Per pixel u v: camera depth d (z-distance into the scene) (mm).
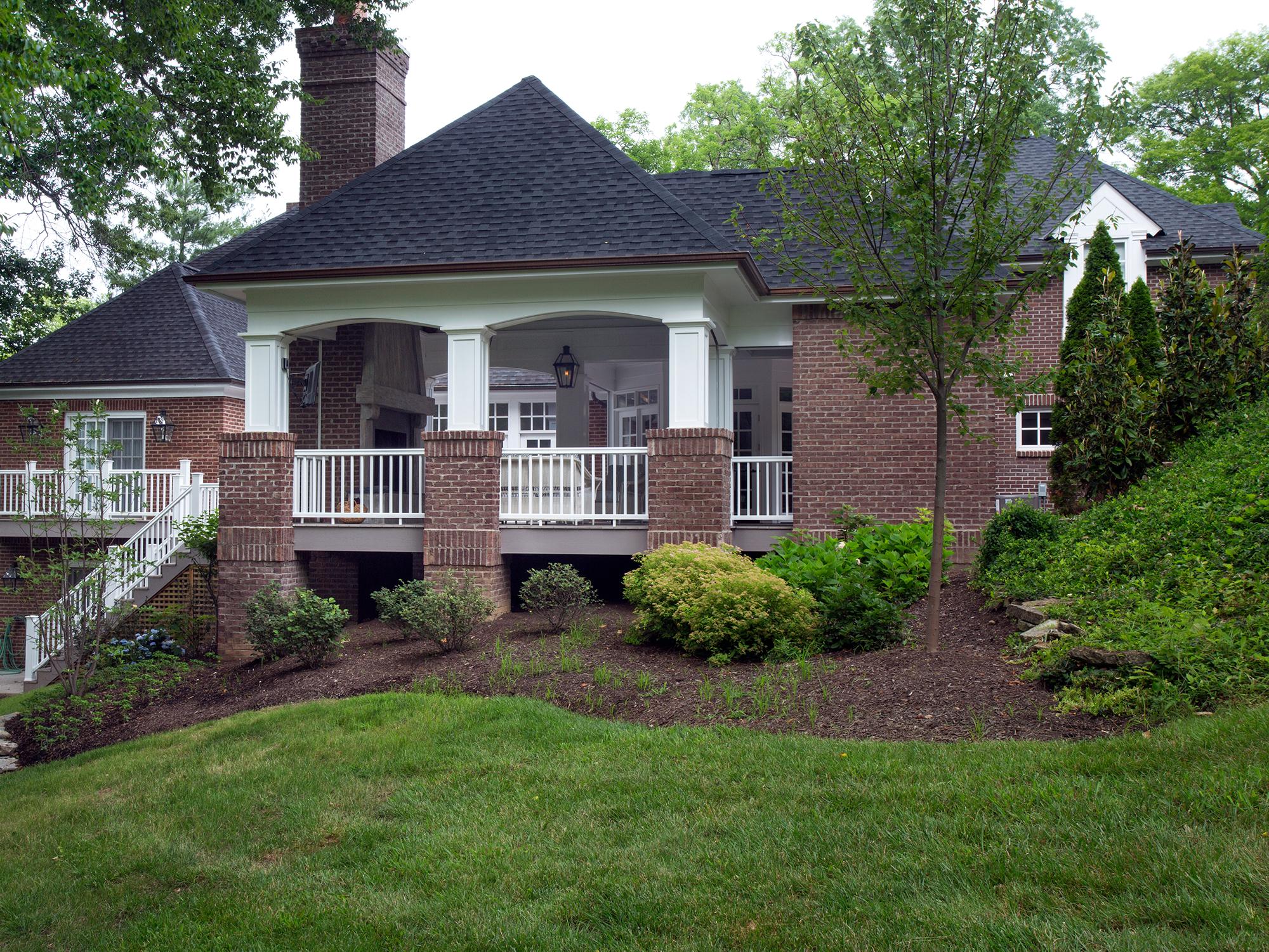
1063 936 4242
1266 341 13867
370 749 8328
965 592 12273
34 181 19922
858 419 14438
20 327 28656
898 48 8695
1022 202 8844
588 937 4859
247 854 6629
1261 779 5242
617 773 7012
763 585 10125
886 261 8969
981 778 5941
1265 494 9789
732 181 17469
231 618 14133
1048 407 19969
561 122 15266
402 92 18922
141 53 18844
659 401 20109
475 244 13602
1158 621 7805
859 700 7941
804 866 5234
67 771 9469
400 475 14133
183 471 17688
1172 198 21531
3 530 20156
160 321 23172
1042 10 8516
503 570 14039
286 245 14141
